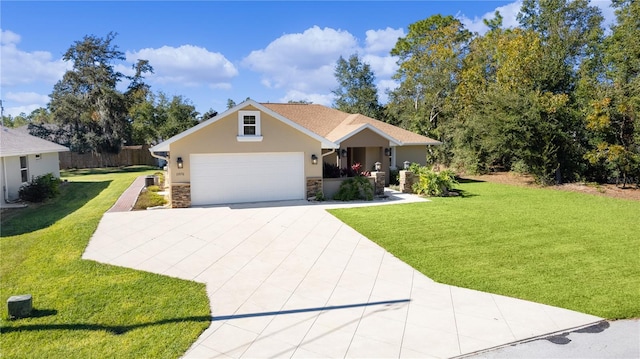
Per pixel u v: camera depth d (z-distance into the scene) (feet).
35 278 28.07
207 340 19.34
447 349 18.29
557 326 20.35
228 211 49.16
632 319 21.09
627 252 32.89
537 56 84.74
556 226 42.11
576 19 109.70
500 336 19.40
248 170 55.62
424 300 23.77
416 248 34.32
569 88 85.71
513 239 37.01
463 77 121.90
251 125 54.90
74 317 21.80
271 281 27.22
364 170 80.59
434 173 65.62
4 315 21.89
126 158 140.05
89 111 126.93
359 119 83.71
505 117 79.97
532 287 25.55
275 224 42.55
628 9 85.10
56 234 38.70
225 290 25.71
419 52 144.56
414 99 141.69
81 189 74.33
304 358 17.63
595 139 76.28
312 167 58.29
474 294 24.58
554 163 79.15
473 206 54.03
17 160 63.93
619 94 71.05
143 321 21.33
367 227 41.50
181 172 52.34
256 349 18.49
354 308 22.82
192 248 34.50
